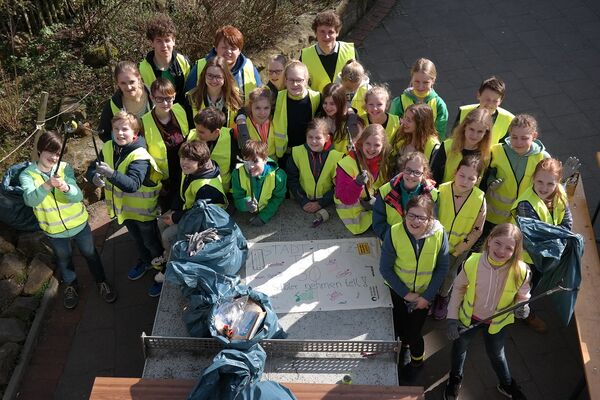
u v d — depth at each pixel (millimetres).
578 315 4637
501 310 4008
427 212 4027
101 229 6234
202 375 3809
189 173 4801
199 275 4469
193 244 4582
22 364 5094
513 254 3930
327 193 5273
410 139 5020
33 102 6848
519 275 3990
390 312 4574
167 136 5137
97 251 5559
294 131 5316
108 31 7305
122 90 5102
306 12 8562
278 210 5379
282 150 5391
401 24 9102
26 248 5758
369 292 4699
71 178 4996
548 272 4535
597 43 8555
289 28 8195
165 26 5336
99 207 6438
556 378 4953
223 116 4980
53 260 5746
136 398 3998
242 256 4816
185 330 4527
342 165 4871
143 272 5762
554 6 9273
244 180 5023
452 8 9375
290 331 4469
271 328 4250
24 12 7172
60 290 5672
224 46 5418
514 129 4707
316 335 4453
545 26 8898
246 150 4793
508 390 4691
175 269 4457
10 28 6988
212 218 4715
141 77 5238
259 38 7863
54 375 5094
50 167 4809
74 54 7273
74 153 6332
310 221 5273
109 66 6992
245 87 5680
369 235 5125
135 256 5984
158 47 5398
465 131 4711
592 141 7113
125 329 5398
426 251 4184
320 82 5984
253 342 4039
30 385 5035
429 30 8953
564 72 8094
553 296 4602
